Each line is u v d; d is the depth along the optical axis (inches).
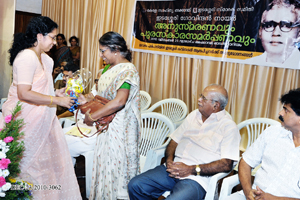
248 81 148.9
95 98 83.2
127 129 84.5
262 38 139.6
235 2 146.9
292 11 128.6
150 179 79.7
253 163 71.9
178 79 177.5
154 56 186.1
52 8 259.0
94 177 89.0
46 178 78.4
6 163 45.4
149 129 108.0
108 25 210.8
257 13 139.9
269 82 141.9
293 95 60.0
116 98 77.5
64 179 83.0
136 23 192.4
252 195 64.0
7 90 168.2
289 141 64.2
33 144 75.5
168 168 81.0
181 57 173.0
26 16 269.7
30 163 75.2
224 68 156.3
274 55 136.9
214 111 83.4
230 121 82.0
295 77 134.6
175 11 171.5
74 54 229.1
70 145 95.2
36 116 75.4
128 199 86.7
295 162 62.0
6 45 163.3
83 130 102.0
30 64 70.7
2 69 168.2
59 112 153.9
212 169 76.0
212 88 82.7
